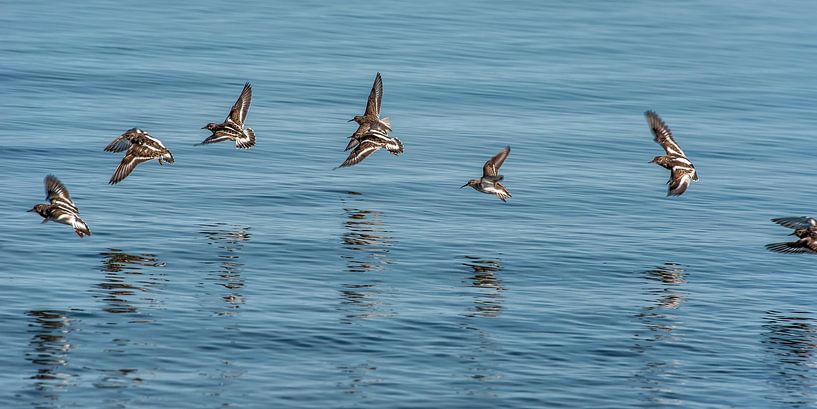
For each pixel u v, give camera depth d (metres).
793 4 124.94
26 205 53.12
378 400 35.16
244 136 40.12
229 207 54.44
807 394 37.44
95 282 43.78
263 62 87.69
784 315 43.97
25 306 40.94
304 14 107.94
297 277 45.56
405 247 49.75
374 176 60.84
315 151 65.25
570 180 61.44
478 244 50.56
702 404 36.34
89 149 62.94
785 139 72.06
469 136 69.69
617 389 36.91
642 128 73.44
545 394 36.28
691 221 55.56
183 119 71.12
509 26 105.69
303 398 35.06
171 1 112.19
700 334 41.69
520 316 42.44
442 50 94.25
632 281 46.97
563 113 76.50
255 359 37.69
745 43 102.94
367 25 103.56
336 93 79.31
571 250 50.31
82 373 36.09
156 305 41.81
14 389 34.78
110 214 52.28
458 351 39.06
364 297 43.62
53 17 101.25
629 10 116.62
